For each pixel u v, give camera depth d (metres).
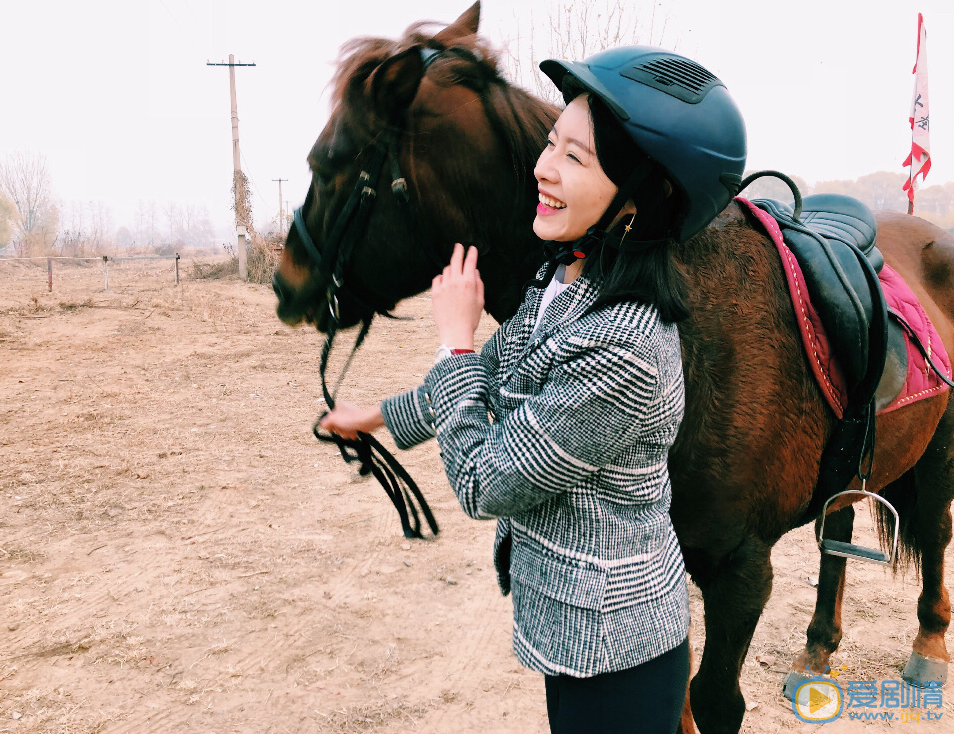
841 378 1.62
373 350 8.80
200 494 4.35
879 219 2.62
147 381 7.16
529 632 1.15
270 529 3.92
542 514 1.12
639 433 1.04
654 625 1.12
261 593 3.27
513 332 1.25
